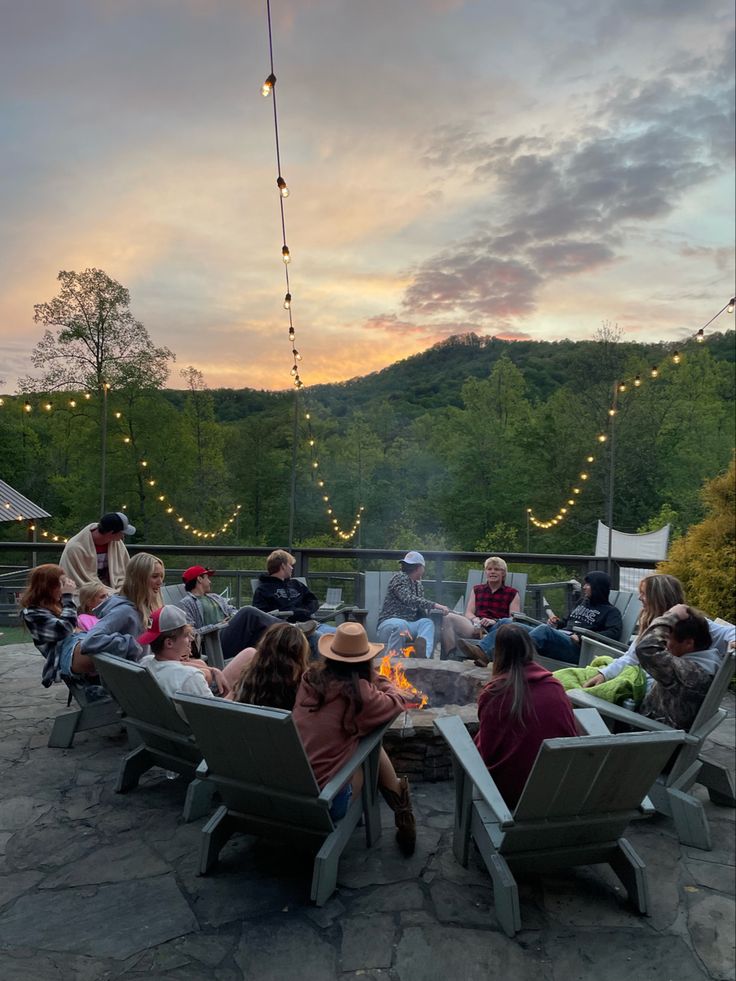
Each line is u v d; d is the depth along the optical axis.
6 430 27.02
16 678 5.50
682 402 31.11
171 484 27.52
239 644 4.54
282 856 2.81
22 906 2.43
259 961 2.14
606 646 4.45
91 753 3.91
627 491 30.89
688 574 5.93
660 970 2.15
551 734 2.55
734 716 4.77
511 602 5.95
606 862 2.59
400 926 2.34
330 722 2.58
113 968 2.10
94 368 24.62
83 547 5.48
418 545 33.09
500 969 2.13
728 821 3.25
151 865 2.72
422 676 4.61
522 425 33.41
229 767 2.53
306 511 34.84
